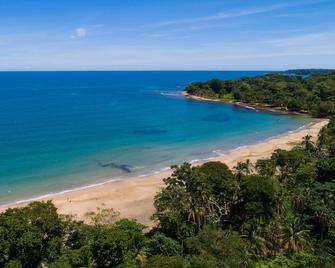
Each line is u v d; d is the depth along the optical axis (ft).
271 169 197.26
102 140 343.26
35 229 111.24
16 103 613.52
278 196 156.56
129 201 196.85
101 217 156.66
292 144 329.52
